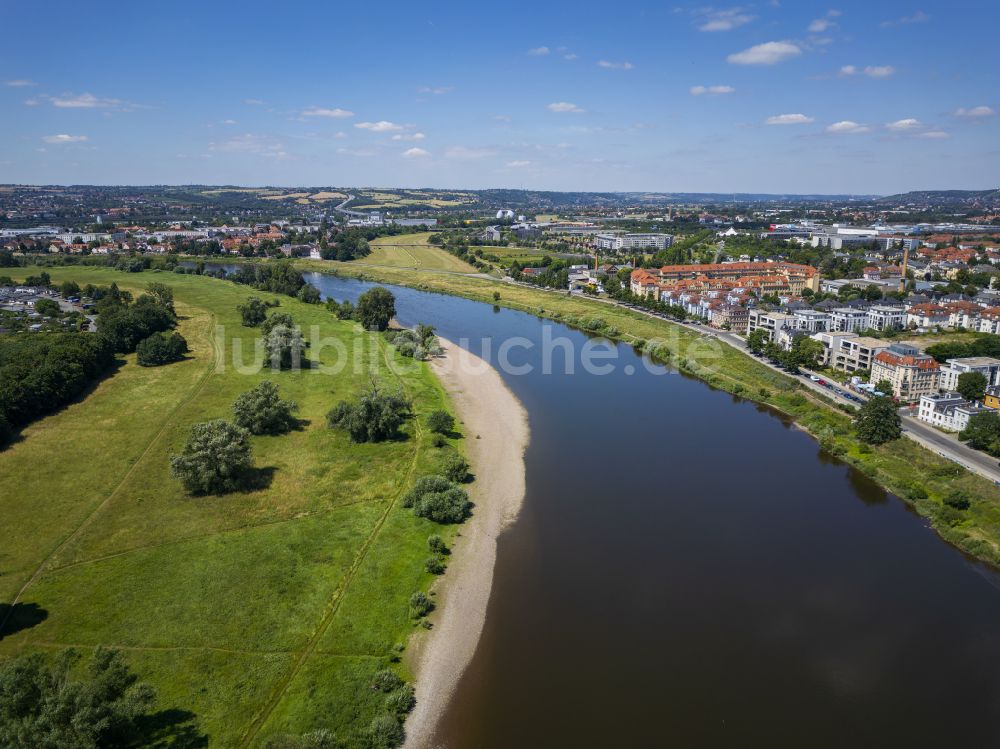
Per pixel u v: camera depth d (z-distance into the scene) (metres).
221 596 99.81
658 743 78.25
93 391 194.12
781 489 144.62
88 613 95.19
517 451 161.25
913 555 119.50
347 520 122.69
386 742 76.12
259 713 79.06
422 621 97.44
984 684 88.94
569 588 107.38
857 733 80.44
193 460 129.88
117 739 69.88
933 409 175.38
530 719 81.31
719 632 97.94
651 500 138.25
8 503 126.94
